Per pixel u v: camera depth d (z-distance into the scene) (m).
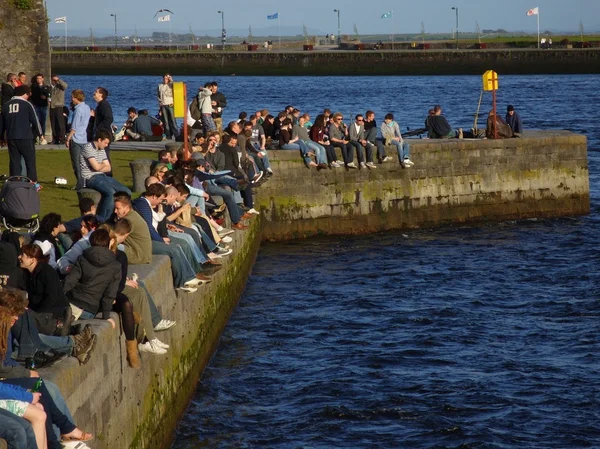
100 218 29.25
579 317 36.41
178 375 25.89
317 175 51.94
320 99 163.50
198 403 27.69
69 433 15.09
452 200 55.59
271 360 31.75
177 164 33.81
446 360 31.39
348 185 52.78
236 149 41.19
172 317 25.25
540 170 57.62
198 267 27.48
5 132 34.28
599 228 54.88
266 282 42.78
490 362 31.12
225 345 33.44
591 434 25.42
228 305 36.28
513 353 32.12
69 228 24.27
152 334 20.88
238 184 40.50
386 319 36.47
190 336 27.88
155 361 22.92
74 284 19.00
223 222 36.31
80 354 16.70
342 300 39.47
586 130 104.50
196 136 48.56
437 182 55.06
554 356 31.78
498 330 34.88
